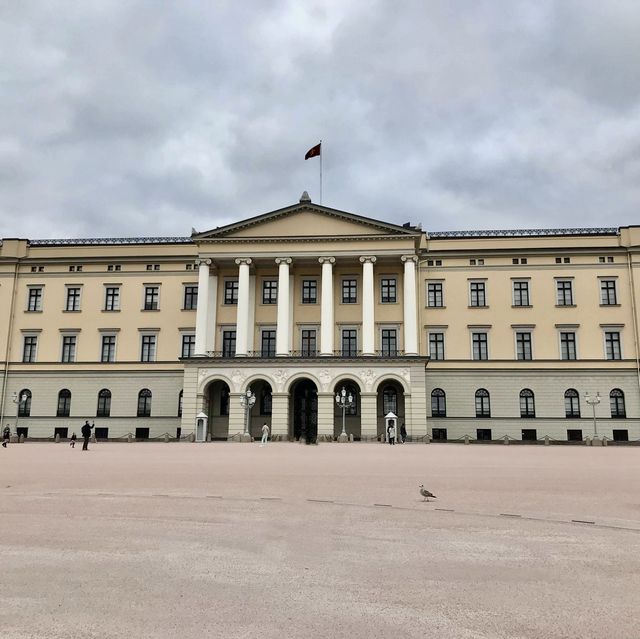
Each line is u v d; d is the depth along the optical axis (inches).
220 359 2335.1
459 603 338.0
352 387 2425.0
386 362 2281.0
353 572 397.4
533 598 346.9
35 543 474.6
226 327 2539.4
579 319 2513.5
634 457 1449.3
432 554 446.6
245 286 2417.6
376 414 2283.5
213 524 553.0
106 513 608.4
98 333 2652.6
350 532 521.7
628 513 622.5
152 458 1342.3
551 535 515.2
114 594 349.1
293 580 378.0
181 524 552.7
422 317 2564.0
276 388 2305.6
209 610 324.2
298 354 2492.6
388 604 335.6
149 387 2598.4
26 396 2605.8
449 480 902.4
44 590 356.5
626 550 462.6
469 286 2576.3
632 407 2433.6
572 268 2549.2
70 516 590.9
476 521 576.1
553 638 290.0
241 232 2459.4
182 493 754.2
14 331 2679.6
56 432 2603.3
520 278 2559.1
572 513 622.2
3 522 559.8
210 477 929.5
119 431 2578.7
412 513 617.6
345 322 2506.2
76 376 2632.9
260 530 527.5
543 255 2564.0
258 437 2458.2
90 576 384.8
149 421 2573.8
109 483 854.5
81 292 2691.9
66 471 1026.7
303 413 2480.3
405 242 2390.5
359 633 294.5
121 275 2687.0
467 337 2539.4
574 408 2460.6
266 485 832.9
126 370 2615.7
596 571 403.9
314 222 2438.5
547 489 804.0
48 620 309.0
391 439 2156.7
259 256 2426.2
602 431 2429.9
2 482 866.8
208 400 2425.0
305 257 2420.0
